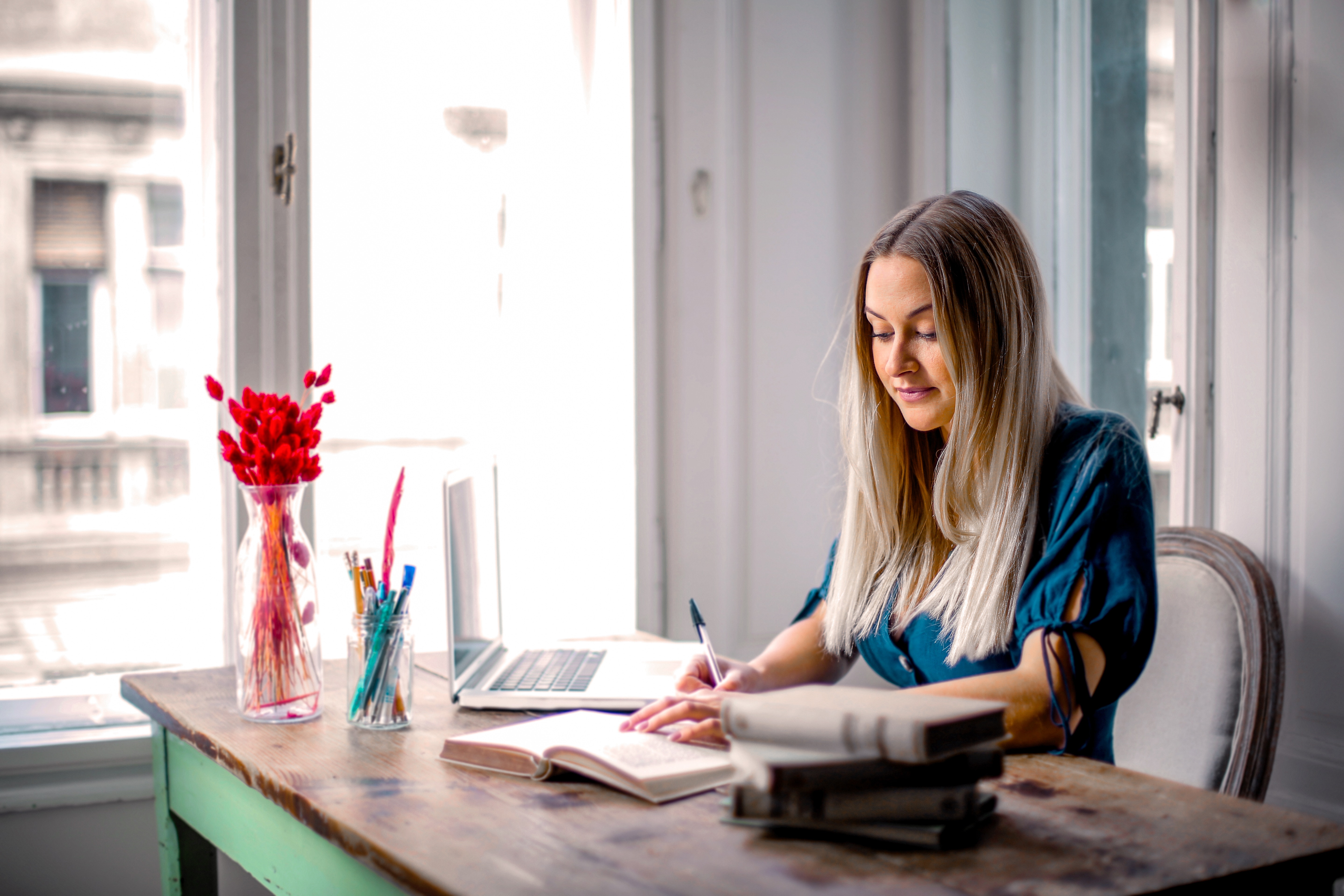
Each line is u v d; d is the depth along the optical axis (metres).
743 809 0.81
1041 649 1.04
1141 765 1.35
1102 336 2.31
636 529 2.15
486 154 2.04
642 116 2.14
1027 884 0.70
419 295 2.01
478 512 1.41
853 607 1.37
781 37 2.28
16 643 1.76
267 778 0.99
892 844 0.78
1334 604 1.70
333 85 1.93
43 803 1.67
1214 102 1.87
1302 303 1.75
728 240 2.22
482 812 0.87
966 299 1.18
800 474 2.30
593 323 2.11
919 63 2.35
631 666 1.39
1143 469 1.14
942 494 1.22
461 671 1.25
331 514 1.95
